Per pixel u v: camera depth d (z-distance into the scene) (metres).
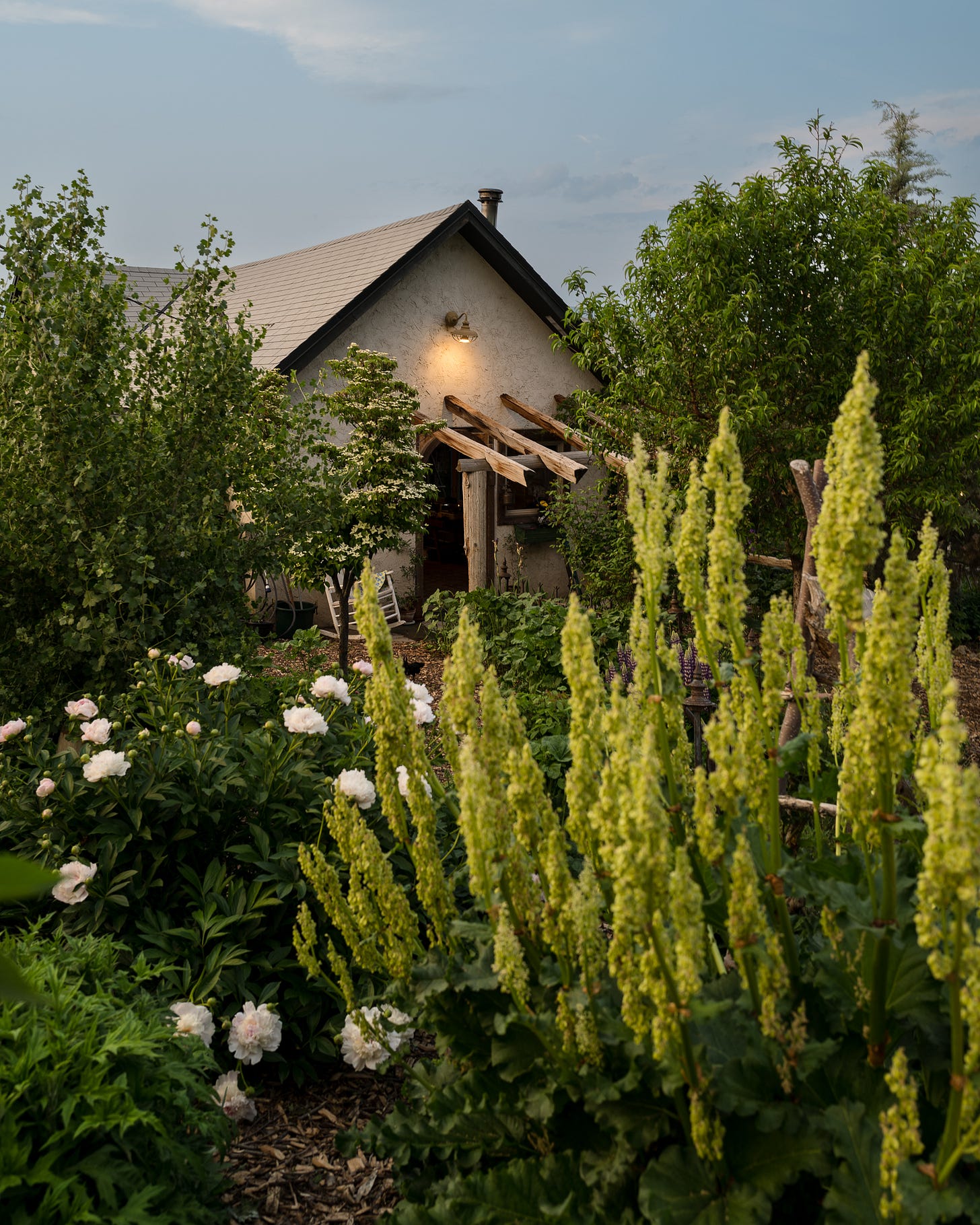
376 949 2.34
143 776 3.69
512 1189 1.92
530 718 6.82
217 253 6.84
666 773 1.97
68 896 3.26
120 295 6.44
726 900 1.90
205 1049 2.66
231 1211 2.66
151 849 3.55
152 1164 2.24
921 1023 1.67
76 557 5.93
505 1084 2.17
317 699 4.45
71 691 5.87
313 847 2.35
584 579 12.45
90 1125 2.03
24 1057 2.13
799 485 4.21
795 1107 1.66
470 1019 2.16
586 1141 1.99
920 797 2.20
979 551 13.22
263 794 3.69
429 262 13.23
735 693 1.82
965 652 12.42
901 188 26.14
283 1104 3.34
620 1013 1.90
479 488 12.82
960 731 1.26
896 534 1.51
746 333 9.64
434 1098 2.22
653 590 1.96
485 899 1.86
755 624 7.90
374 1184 2.94
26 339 6.18
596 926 1.77
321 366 12.06
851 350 10.30
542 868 2.00
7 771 3.75
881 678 1.53
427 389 13.47
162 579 6.23
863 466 1.52
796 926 2.36
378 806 3.76
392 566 13.52
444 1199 1.98
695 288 9.86
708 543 1.82
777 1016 1.64
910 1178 1.40
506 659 8.05
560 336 14.25
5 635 6.07
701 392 10.47
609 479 12.22
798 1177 1.62
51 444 5.91
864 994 1.73
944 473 10.24
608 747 2.05
